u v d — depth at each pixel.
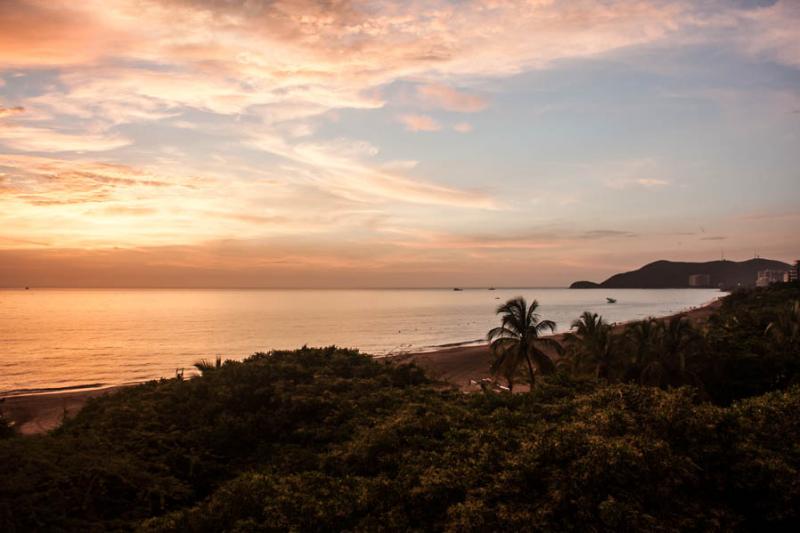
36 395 53.12
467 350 79.88
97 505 15.45
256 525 12.41
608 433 14.08
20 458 15.14
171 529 12.88
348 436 19.52
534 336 37.19
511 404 20.44
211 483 18.16
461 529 11.35
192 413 22.64
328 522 12.50
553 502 11.84
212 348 97.25
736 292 120.00
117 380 67.06
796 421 14.77
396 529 12.22
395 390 24.62
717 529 11.50
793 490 12.08
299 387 23.94
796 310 47.69
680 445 13.98
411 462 14.78
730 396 32.44
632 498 11.67
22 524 13.44
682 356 31.91
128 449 19.02
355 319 173.62
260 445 20.19
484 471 13.66
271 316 188.12
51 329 135.00
